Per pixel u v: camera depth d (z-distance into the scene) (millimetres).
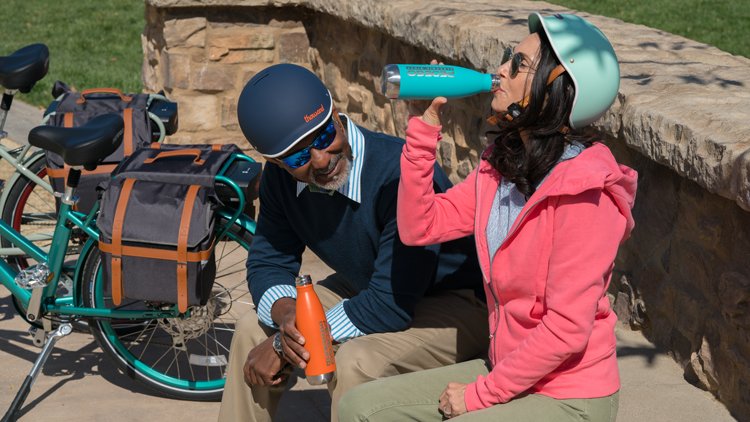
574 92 2318
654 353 3809
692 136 3311
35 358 4250
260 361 2857
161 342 4293
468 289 3080
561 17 2379
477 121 5004
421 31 5148
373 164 2902
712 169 3188
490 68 4512
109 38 12531
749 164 2979
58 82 4641
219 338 4359
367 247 2980
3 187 4723
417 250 2840
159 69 6480
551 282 2291
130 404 3873
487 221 2494
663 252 3779
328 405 3811
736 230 3316
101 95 4469
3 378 4051
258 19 6320
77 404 3844
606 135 4070
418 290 2857
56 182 4125
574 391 2359
